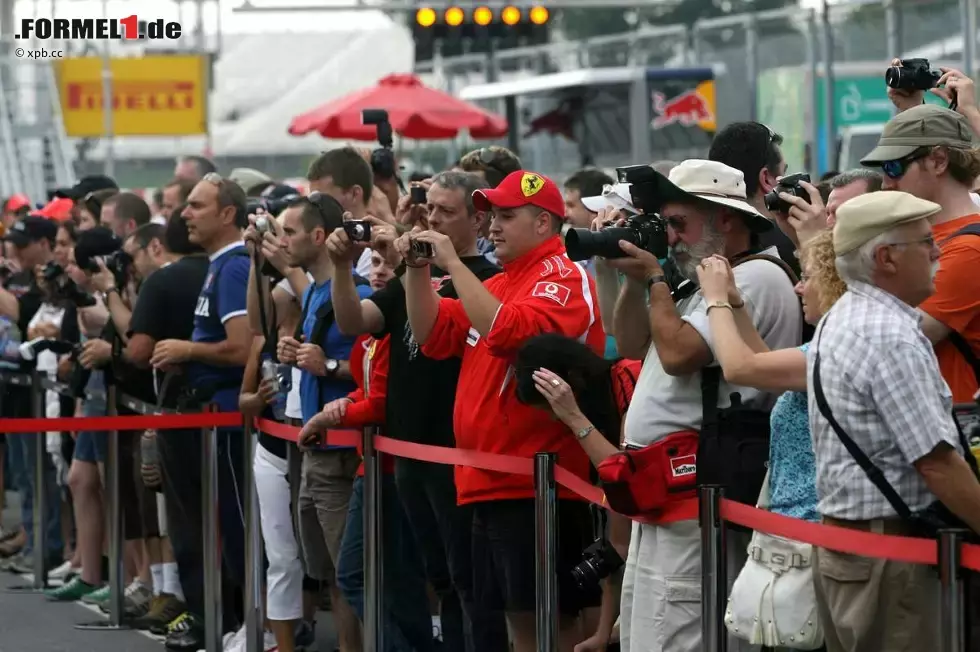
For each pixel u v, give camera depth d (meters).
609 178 22.42
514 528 15.36
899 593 11.05
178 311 22.86
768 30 53.50
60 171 74.38
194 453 21.91
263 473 20.11
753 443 12.92
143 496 24.44
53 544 30.16
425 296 16.06
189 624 22.55
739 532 13.16
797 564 12.09
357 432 18.02
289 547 20.06
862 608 11.19
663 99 60.47
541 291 15.27
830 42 48.47
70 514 30.23
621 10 132.38
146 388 24.39
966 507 10.80
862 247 11.23
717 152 16.42
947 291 12.99
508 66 68.44
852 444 11.19
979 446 11.76
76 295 25.91
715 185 13.57
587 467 15.41
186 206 22.92
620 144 62.12
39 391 28.28
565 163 64.25
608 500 13.27
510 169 20.20
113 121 83.19
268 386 20.12
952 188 13.50
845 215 11.32
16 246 32.09
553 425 15.30
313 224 19.36
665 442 13.21
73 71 82.62
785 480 12.43
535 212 15.69
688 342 12.89
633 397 13.82
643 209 13.72
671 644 13.25
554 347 14.67
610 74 62.09
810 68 48.97
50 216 36.31
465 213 17.02
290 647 20.14
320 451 18.95
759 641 12.10
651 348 13.84
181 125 84.06
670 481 13.11
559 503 15.40
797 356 12.05
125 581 27.14
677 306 13.98
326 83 95.69
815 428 11.50
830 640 11.59
